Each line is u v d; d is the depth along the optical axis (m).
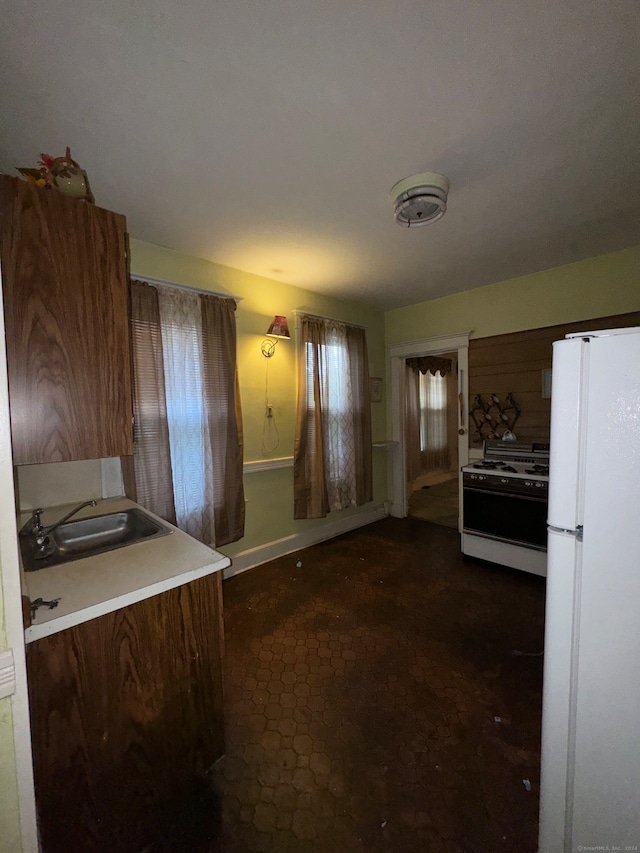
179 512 2.50
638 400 0.75
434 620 2.25
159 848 1.11
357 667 1.86
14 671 0.77
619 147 1.52
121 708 1.08
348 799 1.24
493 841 1.11
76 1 0.91
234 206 1.93
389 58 1.10
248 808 1.21
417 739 1.46
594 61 1.11
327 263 2.74
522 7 0.96
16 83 1.14
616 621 0.80
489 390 3.44
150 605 1.12
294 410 3.32
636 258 2.58
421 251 2.54
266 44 1.04
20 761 0.80
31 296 1.01
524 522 2.77
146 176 1.66
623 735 0.80
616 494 0.78
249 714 1.58
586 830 0.86
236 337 2.80
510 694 1.67
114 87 1.17
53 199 1.04
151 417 2.29
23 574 1.05
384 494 4.37
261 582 2.77
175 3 0.92
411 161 1.59
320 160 1.57
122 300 1.16
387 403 4.35
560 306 2.95
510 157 1.58
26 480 1.86
